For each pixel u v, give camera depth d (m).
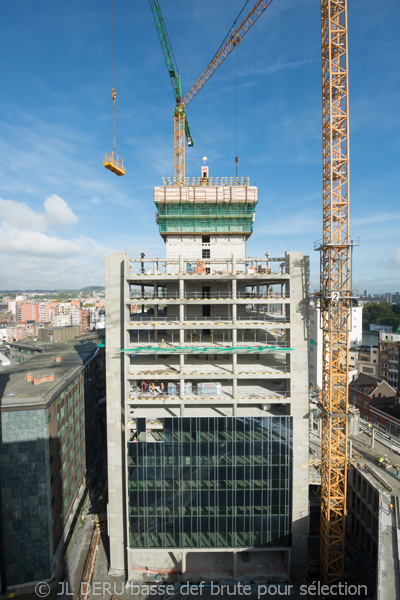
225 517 46.41
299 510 47.75
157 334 59.81
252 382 54.50
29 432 47.06
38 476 47.31
